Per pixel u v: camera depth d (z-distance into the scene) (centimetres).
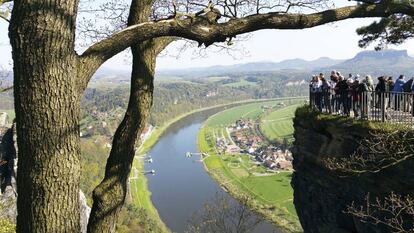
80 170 306
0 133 1919
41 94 280
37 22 275
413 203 924
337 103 1386
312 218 1455
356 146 1187
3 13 562
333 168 1103
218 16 382
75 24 299
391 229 1031
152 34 341
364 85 1243
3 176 1505
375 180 1086
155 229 5134
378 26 1509
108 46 325
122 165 404
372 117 1206
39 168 285
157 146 11544
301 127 1512
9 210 1286
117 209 395
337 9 434
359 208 1159
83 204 1237
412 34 1445
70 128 295
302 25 402
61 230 292
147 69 434
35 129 282
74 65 298
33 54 276
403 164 998
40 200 287
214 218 1711
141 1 415
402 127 1060
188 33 351
